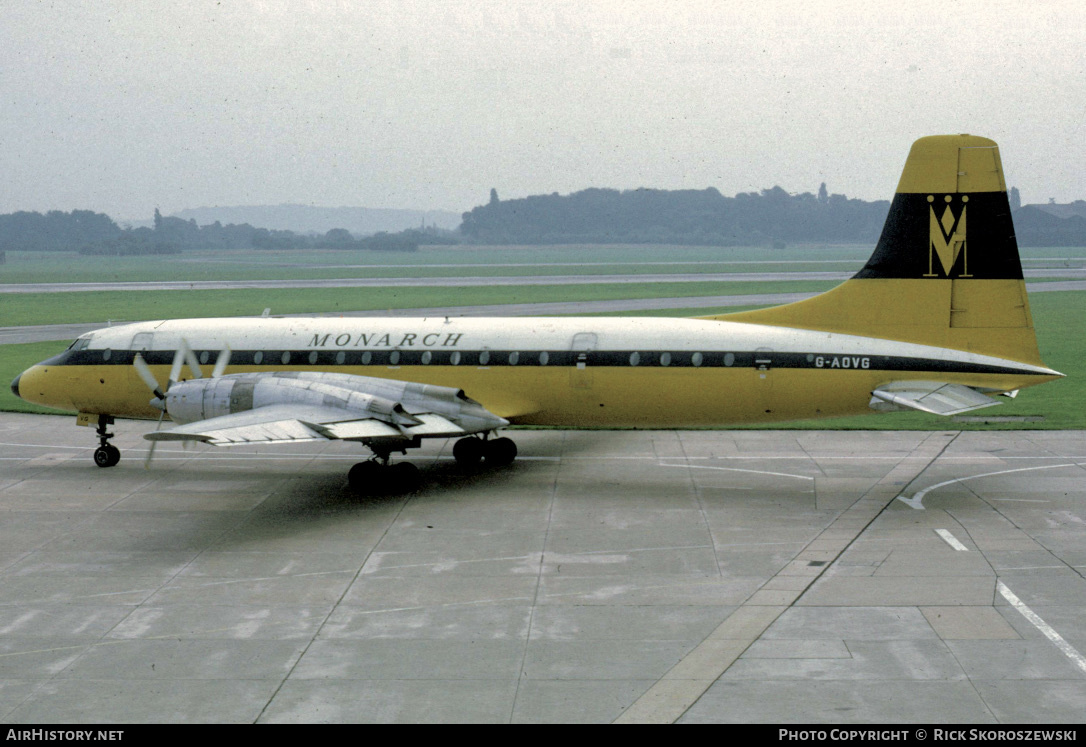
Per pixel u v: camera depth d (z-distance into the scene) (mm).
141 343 74375
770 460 72375
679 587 45406
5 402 102375
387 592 45125
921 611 41906
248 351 72750
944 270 60562
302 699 34344
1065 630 39562
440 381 69375
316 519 57781
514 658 37688
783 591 44688
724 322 66625
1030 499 60031
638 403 66812
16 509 60531
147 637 40031
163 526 56594
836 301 63469
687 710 33250
